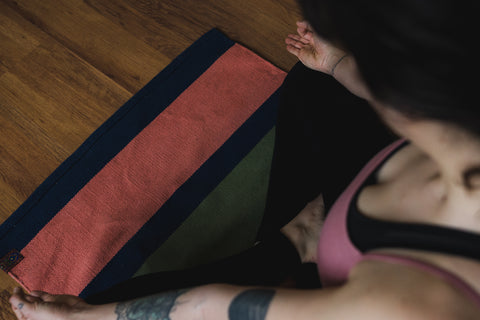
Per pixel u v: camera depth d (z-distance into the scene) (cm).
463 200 54
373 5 40
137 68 197
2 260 158
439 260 55
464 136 46
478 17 38
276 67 199
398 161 72
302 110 121
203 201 170
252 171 177
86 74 195
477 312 51
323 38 47
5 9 207
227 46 203
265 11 213
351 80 112
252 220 169
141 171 175
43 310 113
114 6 210
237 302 69
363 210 70
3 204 170
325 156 118
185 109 188
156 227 166
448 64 40
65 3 210
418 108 43
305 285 106
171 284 105
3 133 181
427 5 38
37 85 191
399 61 41
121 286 108
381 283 55
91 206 169
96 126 184
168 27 207
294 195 127
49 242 162
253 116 187
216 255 163
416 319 51
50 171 176
